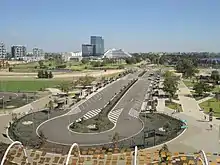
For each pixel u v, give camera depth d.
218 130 72.44
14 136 66.94
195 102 111.44
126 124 79.31
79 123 78.94
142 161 40.12
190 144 62.00
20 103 107.88
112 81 182.50
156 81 182.62
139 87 156.25
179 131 71.62
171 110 96.75
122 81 184.75
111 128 75.06
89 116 88.44
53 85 155.00
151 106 101.56
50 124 78.75
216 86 160.12
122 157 37.25
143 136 67.75
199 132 70.81
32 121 81.81
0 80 174.00
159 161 40.78
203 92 134.38
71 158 36.59
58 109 97.94
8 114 90.31
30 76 193.12
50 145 60.53
